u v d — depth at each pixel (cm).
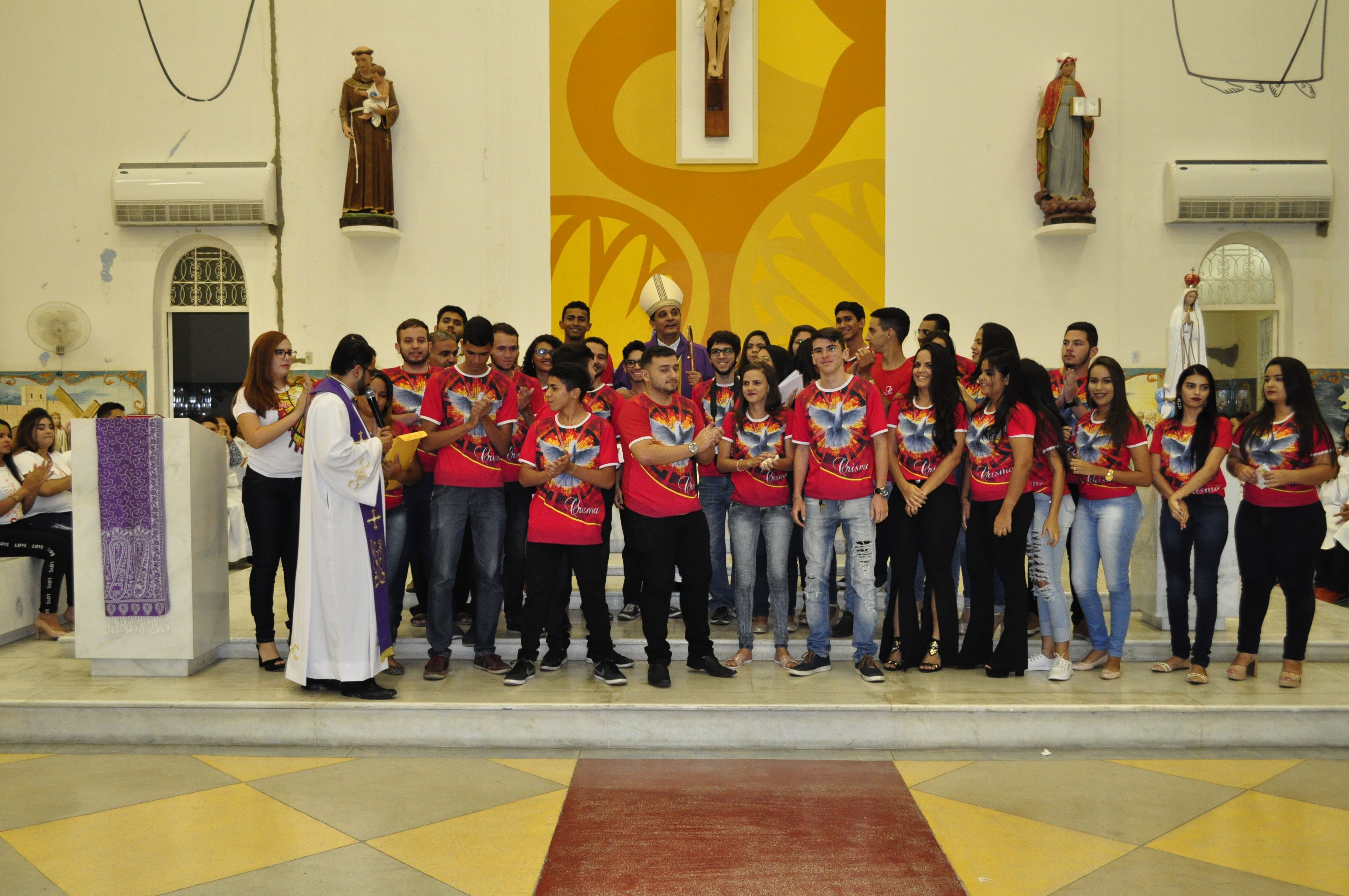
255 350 459
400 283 879
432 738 416
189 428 460
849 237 871
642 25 866
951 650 476
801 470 461
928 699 423
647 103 871
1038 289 868
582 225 875
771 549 474
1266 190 842
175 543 462
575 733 414
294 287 880
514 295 879
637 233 875
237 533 782
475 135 874
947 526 462
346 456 416
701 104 867
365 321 880
